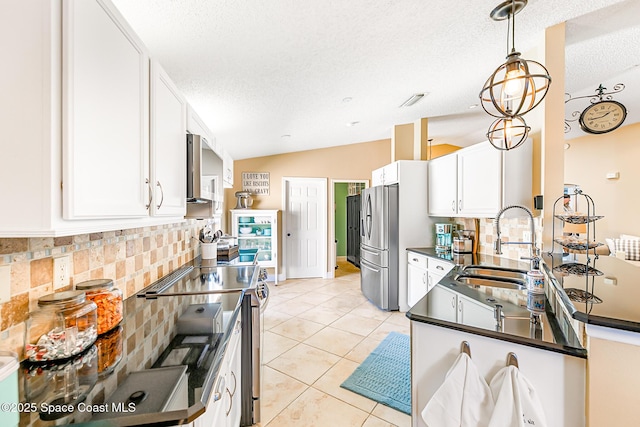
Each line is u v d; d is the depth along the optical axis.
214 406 0.93
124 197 0.95
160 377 0.79
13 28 0.65
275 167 5.20
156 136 1.19
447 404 1.07
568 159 5.09
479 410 1.05
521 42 2.09
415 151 3.98
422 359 1.26
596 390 0.89
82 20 0.73
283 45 1.77
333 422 1.71
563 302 1.13
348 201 7.11
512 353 1.06
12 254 0.85
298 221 5.29
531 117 2.27
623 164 4.45
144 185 1.09
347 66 2.18
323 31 1.70
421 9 1.62
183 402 0.67
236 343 1.43
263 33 1.62
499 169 2.34
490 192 2.44
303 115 3.20
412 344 1.28
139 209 1.05
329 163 5.34
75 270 1.13
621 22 1.93
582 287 1.22
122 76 0.93
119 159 0.92
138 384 0.75
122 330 1.12
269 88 2.36
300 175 5.26
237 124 3.14
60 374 0.80
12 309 0.85
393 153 4.13
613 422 0.88
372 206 3.83
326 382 2.09
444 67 2.38
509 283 2.01
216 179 2.19
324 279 5.27
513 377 1.00
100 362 0.87
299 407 1.83
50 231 0.66
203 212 2.15
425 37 1.92
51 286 1.00
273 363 2.35
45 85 0.65
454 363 1.12
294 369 2.26
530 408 0.97
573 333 1.06
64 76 0.68
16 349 0.85
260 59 1.89
